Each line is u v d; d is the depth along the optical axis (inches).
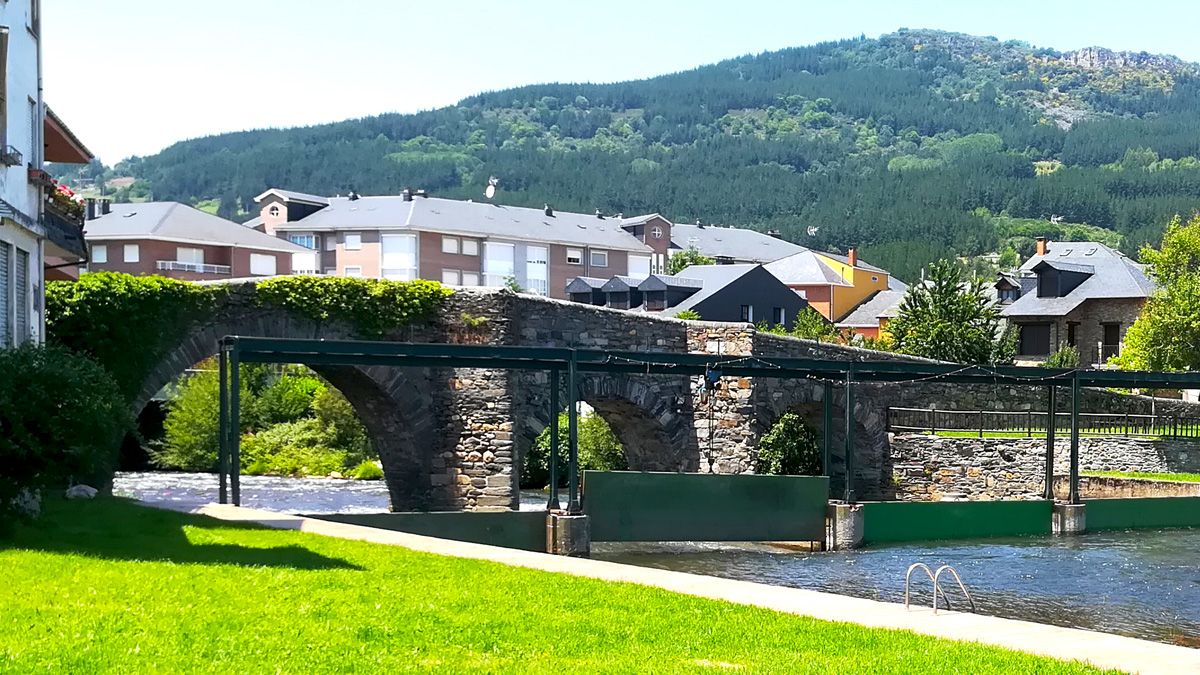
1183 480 1551.4
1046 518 1349.7
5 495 620.7
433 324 1272.1
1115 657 430.9
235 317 1155.9
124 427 671.1
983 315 2370.8
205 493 1673.2
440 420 1272.1
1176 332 2273.6
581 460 1854.1
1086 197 7564.0
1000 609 855.7
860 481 1616.6
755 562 1107.3
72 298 1038.4
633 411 1422.2
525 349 1091.3
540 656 410.6
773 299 3137.3
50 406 616.4
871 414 1600.6
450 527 1027.3
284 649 396.8
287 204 3631.9
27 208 816.3
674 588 589.9
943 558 1135.6
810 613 526.9
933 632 482.9
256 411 2222.0
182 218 3097.9
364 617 461.4
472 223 3523.6
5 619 414.6
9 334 756.0
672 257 3937.0
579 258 3732.8
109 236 2997.0
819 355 1571.1
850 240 7150.6
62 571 523.2
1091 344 2888.8
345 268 3469.5
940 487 1582.2
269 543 683.4
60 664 355.9
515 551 722.2
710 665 404.2
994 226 7283.5
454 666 385.4
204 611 452.8
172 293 1107.3
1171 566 1080.2
